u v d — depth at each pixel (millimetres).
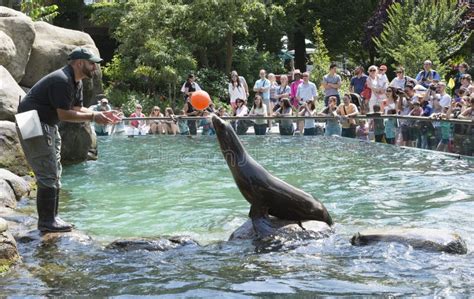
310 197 7012
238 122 16078
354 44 37875
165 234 7410
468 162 12086
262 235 6633
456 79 18656
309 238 6586
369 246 6277
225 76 29688
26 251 6500
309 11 36531
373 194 9492
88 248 6578
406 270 5605
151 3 28484
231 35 30531
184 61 28109
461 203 8789
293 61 35406
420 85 16984
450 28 27438
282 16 34031
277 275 5570
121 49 28703
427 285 5227
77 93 7133
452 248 6094
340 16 36719
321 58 29328
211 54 32031
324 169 11680
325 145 14852
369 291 5109
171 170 11844
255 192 6781
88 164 12641
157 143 15562
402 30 27625
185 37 30078
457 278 5383
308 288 5223
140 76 28406
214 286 5340
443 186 9953
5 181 9117
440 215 8094
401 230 6473
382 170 11500
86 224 8016
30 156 7000
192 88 18891
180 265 5945
